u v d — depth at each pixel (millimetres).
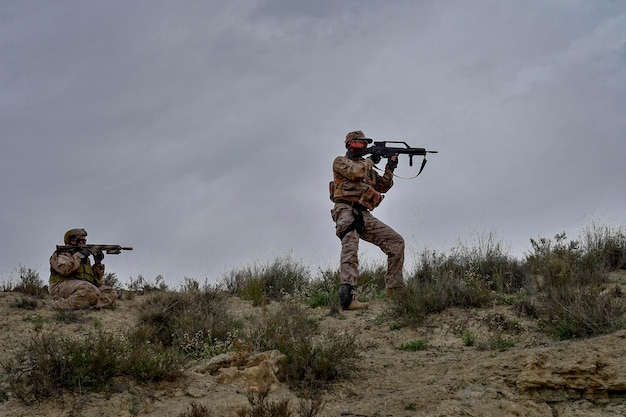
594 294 6812
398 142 8656
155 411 4867
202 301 8508
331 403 5129
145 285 11086
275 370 5520
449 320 7289
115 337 6555
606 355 5215
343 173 8148
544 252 9102
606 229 9680
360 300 8797
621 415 4617
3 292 9961
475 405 4812
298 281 10227
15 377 5270
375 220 8367
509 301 7664
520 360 5266
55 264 8891
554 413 4754
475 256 9352
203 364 5766
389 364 6121
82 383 5160
